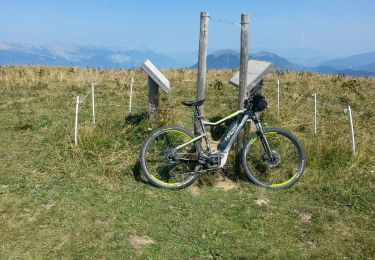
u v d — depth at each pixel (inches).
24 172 156.4
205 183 152.1
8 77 372.5
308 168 164.2
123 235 115.3
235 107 271.1
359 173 161.3
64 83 356.5
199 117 150.0
